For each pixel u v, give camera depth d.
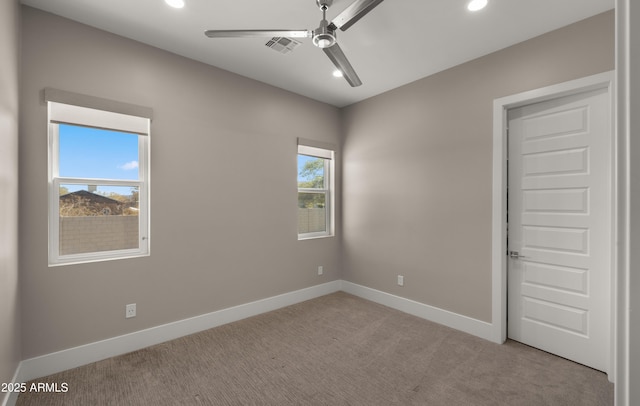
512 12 2.22
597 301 2.30
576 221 2.40
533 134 2.63
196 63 2.97
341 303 3.78
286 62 3.02
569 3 2.12
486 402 1.96
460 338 2.83
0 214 1.66
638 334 0.29
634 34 0.29
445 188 3.13
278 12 2.26
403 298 3.51
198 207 2.97
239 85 3.28
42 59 2.20
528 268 2.67
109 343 2.47
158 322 2.72
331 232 4.30
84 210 2.44
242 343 2.73
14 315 1.94
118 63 2.53
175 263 2.82
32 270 2.16
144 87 2.66
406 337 2.86
